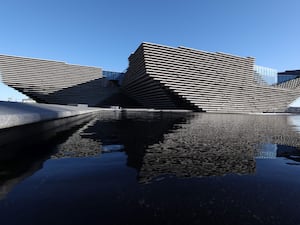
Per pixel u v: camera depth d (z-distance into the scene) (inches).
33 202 78.9
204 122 552.1
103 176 110.0
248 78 1715.1
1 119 182.7
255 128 408.5
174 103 1724.9
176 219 68.6
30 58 2037.4
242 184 101.7
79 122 465.7
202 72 1525.6
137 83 1900.8
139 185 98.2
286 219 70.1
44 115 281.7
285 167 132.9
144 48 1337.4
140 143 211.9
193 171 121.6
